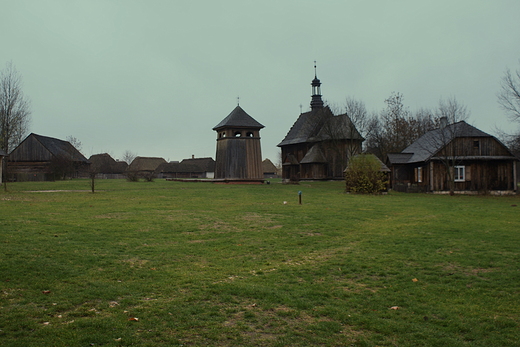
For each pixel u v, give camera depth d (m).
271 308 7.78
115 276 9.45
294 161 72.75
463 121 41.22
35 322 6.77
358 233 15.41
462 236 14.82
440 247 13.05
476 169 40.66
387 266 10.83
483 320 7.39
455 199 31.77
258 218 18.64
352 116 60.81
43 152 69.81
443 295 8.66
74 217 17.52
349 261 11.29
